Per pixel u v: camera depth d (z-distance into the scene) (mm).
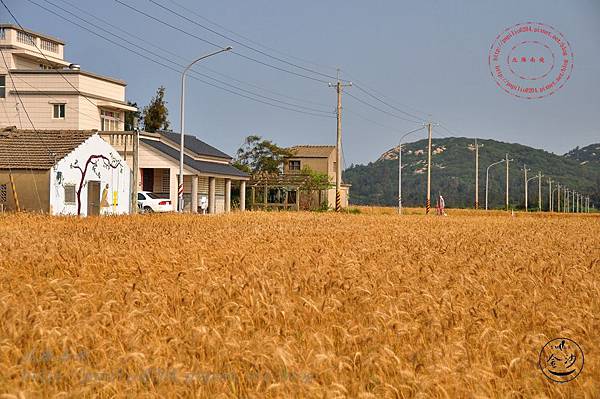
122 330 9133
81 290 12211
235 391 7488
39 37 57031
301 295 11953
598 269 16688
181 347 8570
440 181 192875
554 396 7641
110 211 44656
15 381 7395
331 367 7852
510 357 8484
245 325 9805
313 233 26875
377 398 7242
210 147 66438
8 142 41000
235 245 20016
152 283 12844
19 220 29797
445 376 7469
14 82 53469
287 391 7301
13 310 9703
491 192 177000
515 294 12797
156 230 25859
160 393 7422
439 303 11289
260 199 76000
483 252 19938
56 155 39500
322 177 72938
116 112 57125
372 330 9312
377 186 192375
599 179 185250
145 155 54969
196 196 55344
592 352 8812
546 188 184000
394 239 24672
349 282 12844
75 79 52938
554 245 24547
